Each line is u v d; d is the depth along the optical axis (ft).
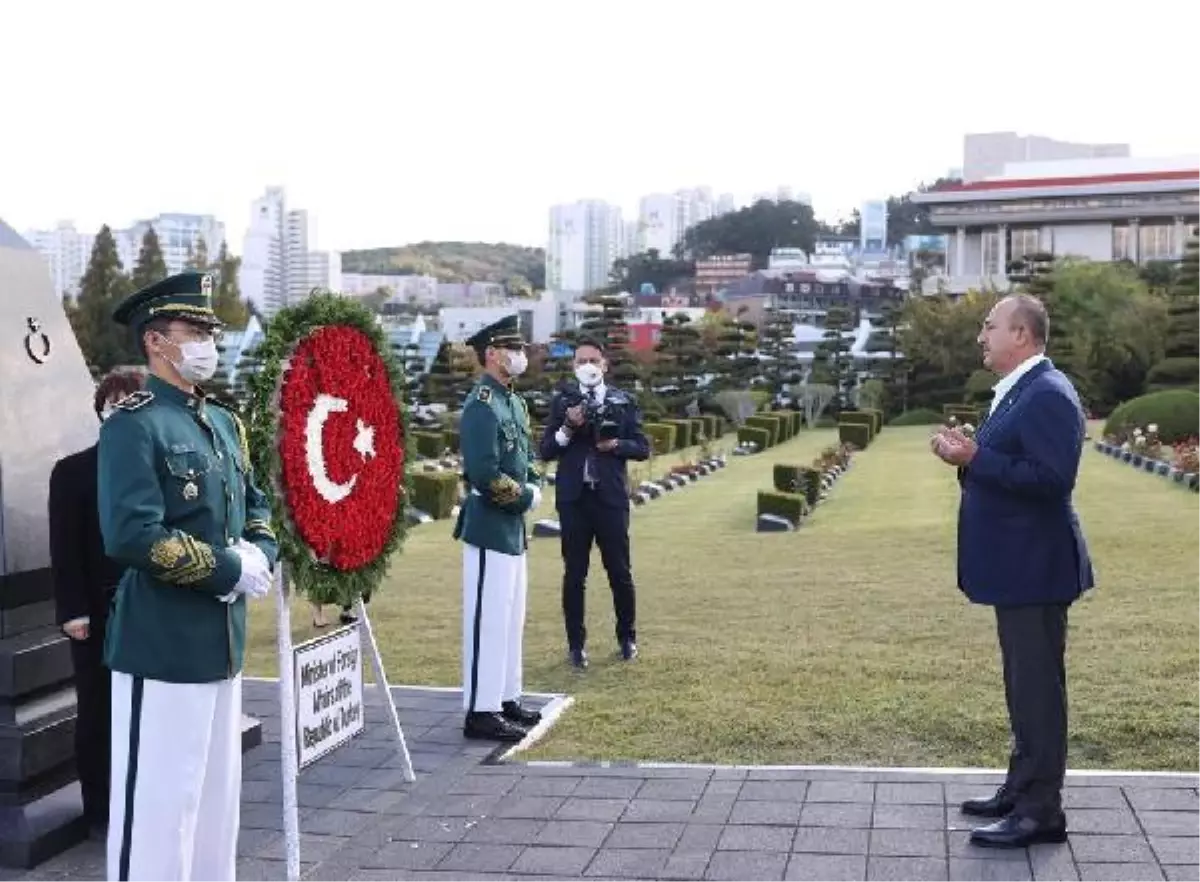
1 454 15.08
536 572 37.76
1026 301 13.20
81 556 13.84
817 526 48.85
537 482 19.70
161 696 10.98
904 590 29.99
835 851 12.94
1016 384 13.17
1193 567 31.01
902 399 146.51
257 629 28.94
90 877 13.30
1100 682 19.38
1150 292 138.82
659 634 25.75
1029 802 12.82
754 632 25.41
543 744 17.88
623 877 12.63
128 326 11.61
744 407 135.74
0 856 13.65
